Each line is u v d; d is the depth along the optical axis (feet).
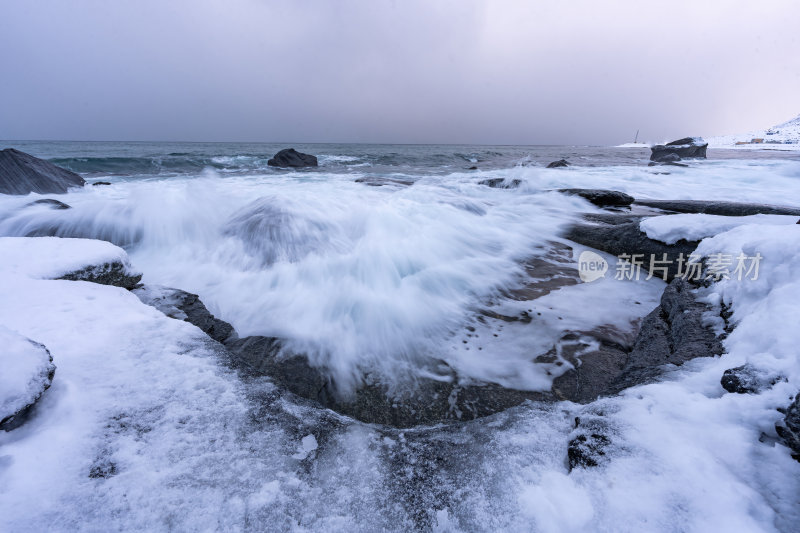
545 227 24.68
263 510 4.90
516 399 9.05
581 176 52.65
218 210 24.43
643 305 13.87
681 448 5.01
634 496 4.50
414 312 13.26
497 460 5.79
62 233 20.43
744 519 3.96
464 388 9.50
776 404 5.26
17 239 11.89
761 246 9.46
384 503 5.16
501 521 4.69
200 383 7.30
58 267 10.46
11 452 5.07
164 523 4.58
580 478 5.01
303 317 12.85
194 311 12.05
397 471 5.77
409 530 4.79
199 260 17.97
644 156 135.44
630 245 18.58
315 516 4.91
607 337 11.58
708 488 4.37
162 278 16.11
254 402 7.04
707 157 104.78
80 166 68.95
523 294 15.01
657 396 6.21
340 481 5.53
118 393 6.63
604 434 5.64
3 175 30.63
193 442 5.88
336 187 40.60
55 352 7.26
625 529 4.15
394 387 9.59
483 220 25.44
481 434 6.52
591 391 9.05
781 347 6.24
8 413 5.28
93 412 6.09
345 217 22.93
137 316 9.29
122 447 5.56
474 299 14.51
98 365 7.22
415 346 11.39
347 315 12.96
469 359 10.71
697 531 3.96
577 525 4.37
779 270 8.48
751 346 6.92
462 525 4.75
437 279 15.94
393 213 23.94
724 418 5.37
